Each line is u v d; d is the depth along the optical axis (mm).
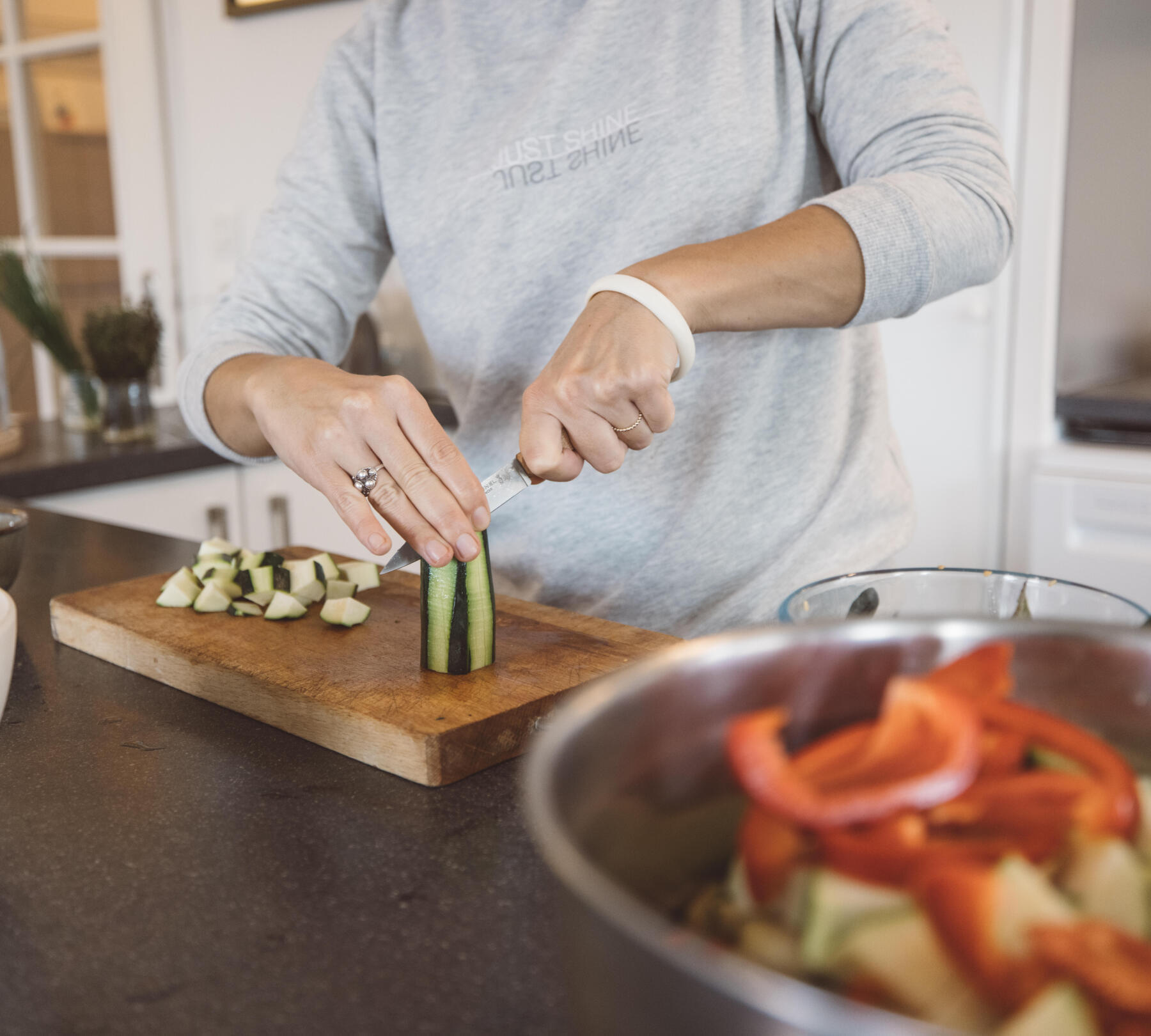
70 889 480
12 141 2879
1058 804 245
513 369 1048
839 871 231
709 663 287
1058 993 203
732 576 989
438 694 665
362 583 934
